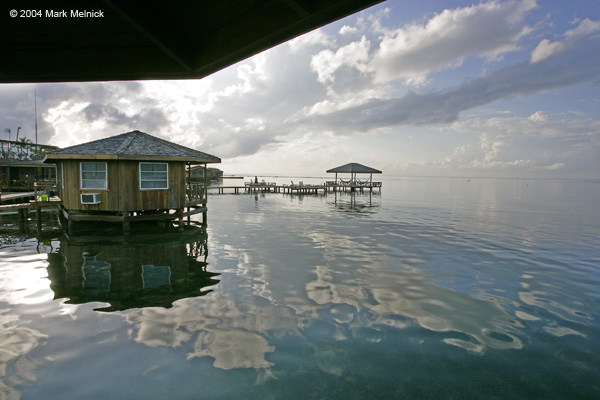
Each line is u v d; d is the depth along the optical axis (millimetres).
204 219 15016
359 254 9305
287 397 3189
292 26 1975
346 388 3346
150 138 13820
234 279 6918
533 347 4227
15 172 28172
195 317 4969
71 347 4035
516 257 9102
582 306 5656
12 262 8195
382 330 4613
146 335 4371
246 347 4102
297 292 6125
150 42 2594
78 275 7137
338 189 49688
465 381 3502
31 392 3184
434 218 17531
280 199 31812
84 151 11492
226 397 3172
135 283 6605
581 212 21016
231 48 2299
